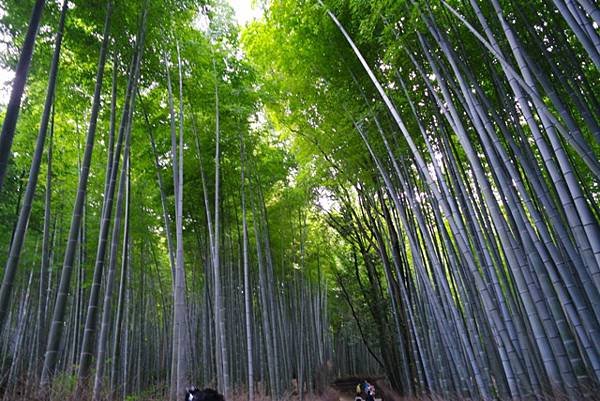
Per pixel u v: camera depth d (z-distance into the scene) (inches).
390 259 392.8
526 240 149.6
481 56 206.1
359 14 199.3
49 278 381.7
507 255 146.9
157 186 373.7
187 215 410.3
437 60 178.1
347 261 534.6
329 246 526.3
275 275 465.7
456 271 213.0
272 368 368.5
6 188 360.8
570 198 126.2
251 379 307.7
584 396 125.4
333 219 443.2
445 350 241.6
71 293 432.5
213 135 339.0
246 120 331.6
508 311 170.6
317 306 550.9
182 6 233.6
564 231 142.1
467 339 195.5
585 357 167.0
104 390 179.9
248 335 317.1
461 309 240.1
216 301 285.7
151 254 503.2
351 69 249.6
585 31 121.3
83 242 354.9
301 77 269.0
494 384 203.9
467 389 207.8
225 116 321.7
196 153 339.6
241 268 446.0
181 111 247.0
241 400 300.4
